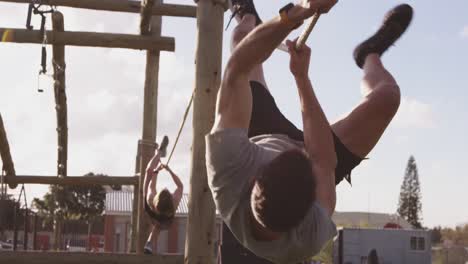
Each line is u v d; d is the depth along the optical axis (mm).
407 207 89688
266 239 2824
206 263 6016
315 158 3035
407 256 25578
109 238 35812
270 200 2555
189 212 6082
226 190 2791
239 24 3729
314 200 2613
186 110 6793
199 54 6188
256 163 2785
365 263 25172
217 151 2742
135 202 12375
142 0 9773
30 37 9594
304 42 2973
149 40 10320
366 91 3459
